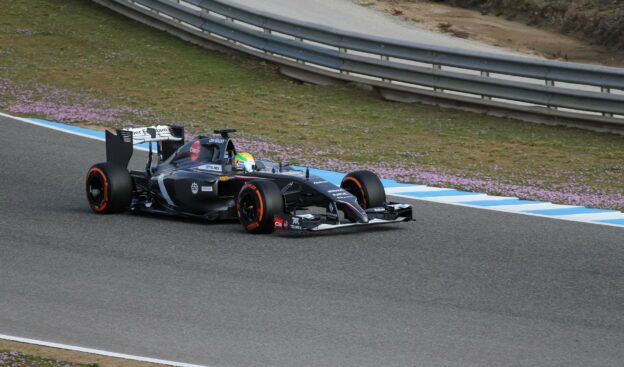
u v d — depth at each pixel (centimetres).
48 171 5500
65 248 3928
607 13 12562
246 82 8344
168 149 4891
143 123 6912
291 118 7300
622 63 11244
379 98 8050
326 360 2712
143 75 8400
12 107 7162
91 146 6200
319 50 8338
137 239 4084
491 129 7112
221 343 2844
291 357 2734
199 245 3981
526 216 4744
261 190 4084
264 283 3450
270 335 2916
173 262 3722
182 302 3228
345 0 12838
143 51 9081
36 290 3353
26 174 5397
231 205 4375
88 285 3419
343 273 3591
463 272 3650
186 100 7706
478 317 3112
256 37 8856
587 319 3116
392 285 3450
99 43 9219
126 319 3056
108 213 4572
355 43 8112
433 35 11619
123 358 2705
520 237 4284
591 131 7081
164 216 4584
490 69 7444
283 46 8650
